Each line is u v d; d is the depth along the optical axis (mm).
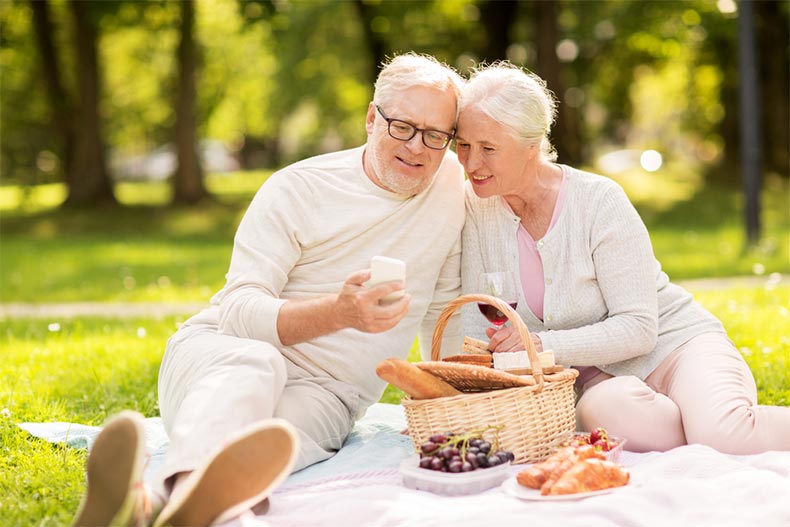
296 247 4020
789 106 24984
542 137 3992
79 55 24344
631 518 2896
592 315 4109
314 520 3062
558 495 3129
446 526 2855
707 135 28047
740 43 14203
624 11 22172
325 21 25109
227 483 2855
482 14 22422
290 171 4113
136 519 2803
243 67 30125
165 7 23531
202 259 16953
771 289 9570
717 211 21641
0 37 25750
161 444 4332
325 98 28609
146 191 34969
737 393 3820
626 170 27188
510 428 3582
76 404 5359
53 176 27141
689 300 4270
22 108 26609
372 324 3443
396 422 4598
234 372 3389
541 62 21656
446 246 4227
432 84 3887
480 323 4266
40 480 3734
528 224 4195
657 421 3826
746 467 3400
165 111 31188
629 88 27203
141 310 10375
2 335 8375
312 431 3877
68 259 17250
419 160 3961
